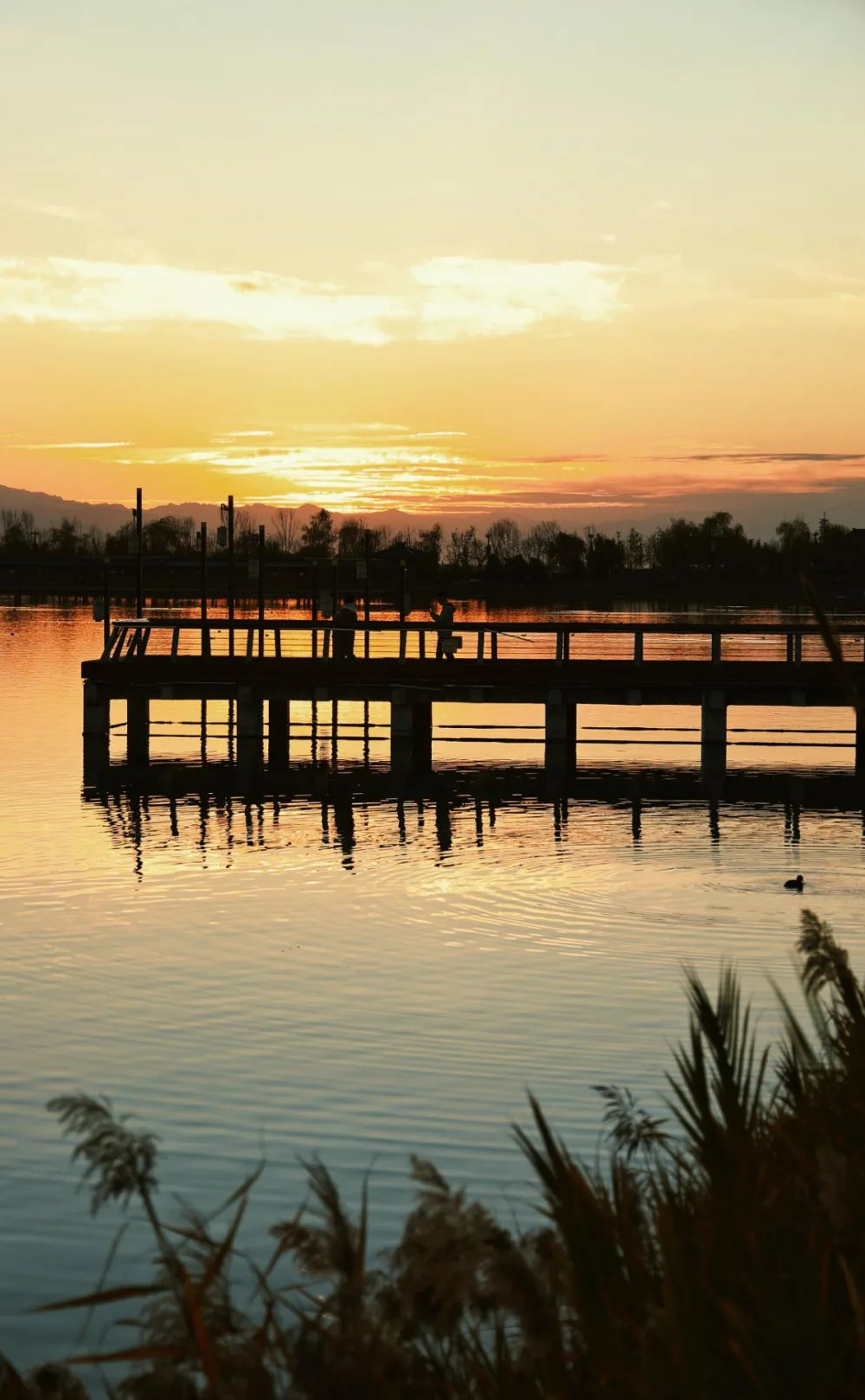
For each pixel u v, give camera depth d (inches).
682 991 532.7
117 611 3850.9
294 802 1041.5
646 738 1438.2
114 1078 444.1
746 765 1261.1
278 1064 455.8
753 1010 490.0
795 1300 136.3
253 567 1311.5
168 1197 353.1
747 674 1170.6
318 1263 152.8
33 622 3437.5
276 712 1284.4
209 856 822.5
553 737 1184.2
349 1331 149.2
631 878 752.3
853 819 963.3
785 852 830.5
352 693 1206.9
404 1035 485.1
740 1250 143.8
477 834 903.1
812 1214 147.1
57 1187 360.2
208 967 578.9
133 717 1270.9
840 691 1168.8
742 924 645.3
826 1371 128.5
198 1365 152.6
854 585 5920.3
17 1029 495.2
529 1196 344.5
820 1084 179.8
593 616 4252.0
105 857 817.5
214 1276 145.8
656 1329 134.6
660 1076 439.5
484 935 630.5
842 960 192.4
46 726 1451.8
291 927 649.0
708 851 834.2
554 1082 435.2
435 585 5856.3
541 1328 151.3
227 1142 389.7
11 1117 409.7
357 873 773.3
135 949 608.7
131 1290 143.9
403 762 1197.7
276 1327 153.9
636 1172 200.4
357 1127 400.2
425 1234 153.6
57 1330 285.7
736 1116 158.2
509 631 1212.5
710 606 5324.8
